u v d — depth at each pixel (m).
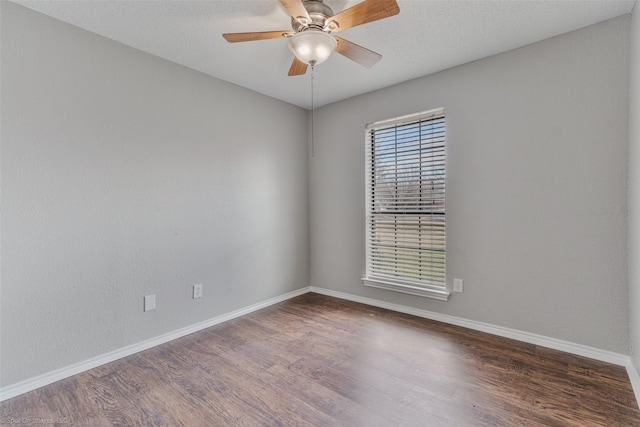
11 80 1.79
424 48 2.35
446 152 2.75
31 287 1.87
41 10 1.85
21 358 1.83
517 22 2.03
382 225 3.23
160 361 2.18
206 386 1.88
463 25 2.05
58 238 1.96
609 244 2.05
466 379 1.91
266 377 1.97
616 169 2.01
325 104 3.62
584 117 2.11
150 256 2.41
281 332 2.65
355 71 2.73
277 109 3.43
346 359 2.18
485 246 2.56
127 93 2.26
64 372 1.98
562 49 2.18
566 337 2.22
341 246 3.56
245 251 3.11
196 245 2.71
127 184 2.27
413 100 2.92
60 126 1.96
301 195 3.75
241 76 2.83
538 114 2.29
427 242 2.91
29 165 1.85
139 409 1.67
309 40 1.65
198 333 2.65
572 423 1.53
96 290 2.13
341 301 3.47
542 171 2.29
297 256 3.71
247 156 3.12
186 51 2.37
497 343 2.38
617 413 1.59
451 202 2.73
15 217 1.81
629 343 2.00
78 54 2.03
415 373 1.99
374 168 3.29
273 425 1.54
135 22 1.99
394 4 1.50
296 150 3.68
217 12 1.90
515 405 1.67
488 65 2.50
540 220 2.30
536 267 2.33
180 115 2.58
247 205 3.13
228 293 2.96
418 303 2.99
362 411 1.64
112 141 2.19
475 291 2.63
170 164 2.52
